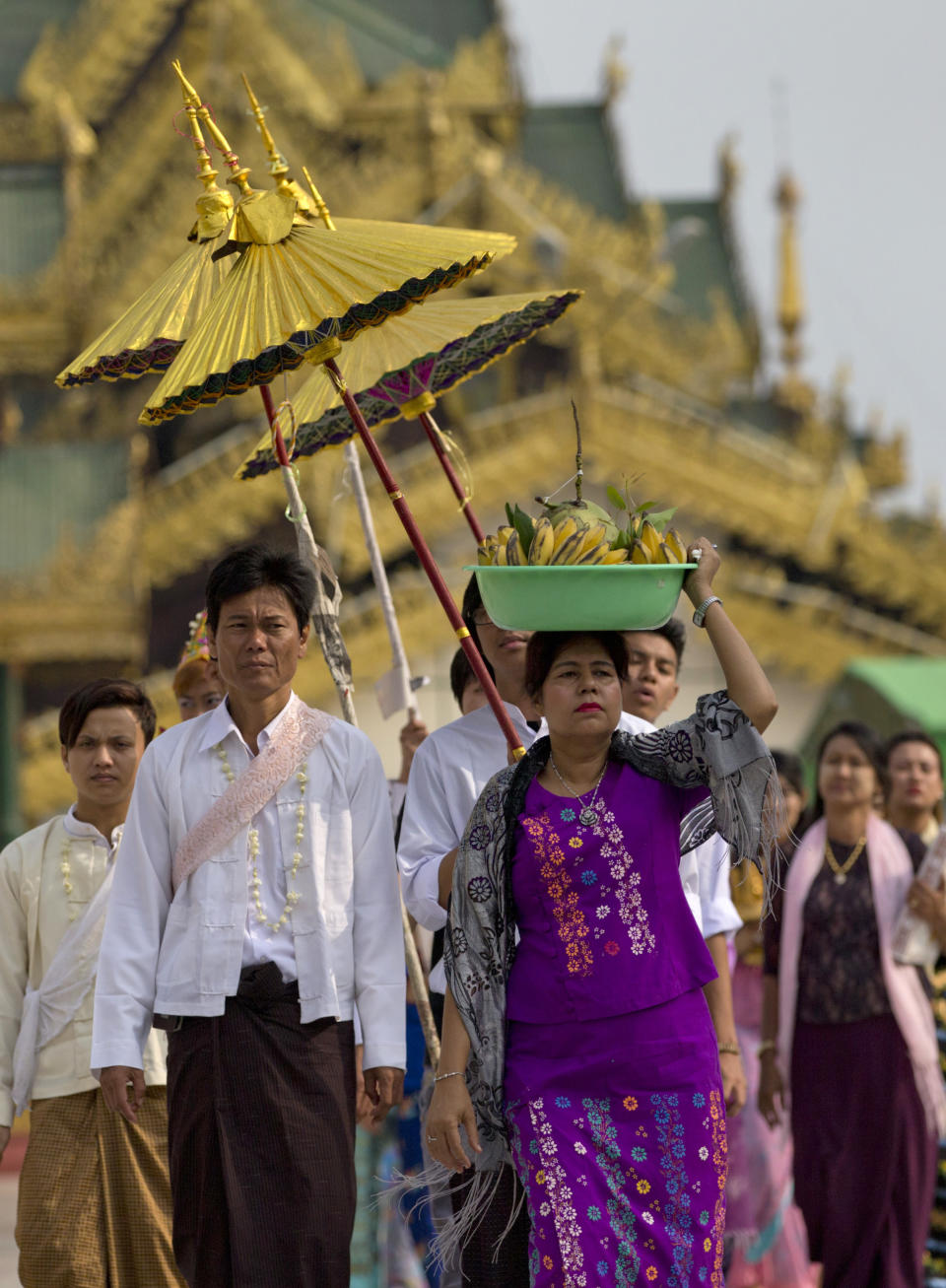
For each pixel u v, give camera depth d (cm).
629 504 1059
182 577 5622
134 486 5244
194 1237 1082
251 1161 1066
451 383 1450
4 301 5772
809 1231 1736
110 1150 1297
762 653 5650
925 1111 1720
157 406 1080
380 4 7362
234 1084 1073
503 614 1029
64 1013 1306
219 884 1091
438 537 5388
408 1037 1580
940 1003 1808
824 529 5606
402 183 5716
